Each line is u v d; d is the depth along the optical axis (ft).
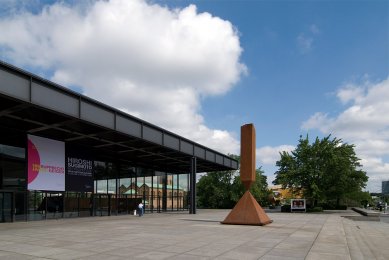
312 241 48.85
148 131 104.73
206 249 40.09
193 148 134.82
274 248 41.63
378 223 117.50
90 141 105.09
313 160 183.62
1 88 59.98
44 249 39.40
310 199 189.67
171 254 36.50
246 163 82.99
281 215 135.44
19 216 85.51
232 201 236.84
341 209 221.05
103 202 118.11
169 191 166.71
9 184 83.92
